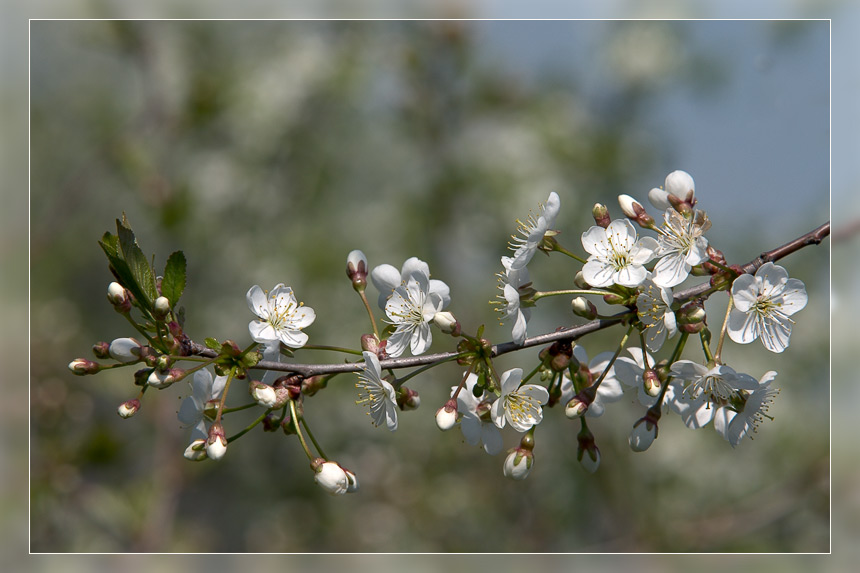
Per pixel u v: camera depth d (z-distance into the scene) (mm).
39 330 6789
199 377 2557
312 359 6488
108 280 7867
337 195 6918
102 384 6309
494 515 6836
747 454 6188
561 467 6543
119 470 6516
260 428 7148
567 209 6430
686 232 2543
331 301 6633
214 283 6828
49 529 5895
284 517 7301
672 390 2721
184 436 6422
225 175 6652
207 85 6477
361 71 6590
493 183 6441
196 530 6770
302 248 6648
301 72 6613
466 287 6730
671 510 6199
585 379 2566
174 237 6582
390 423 2514
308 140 6855
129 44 6457
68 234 7422
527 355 6254
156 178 6473
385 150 7016
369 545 7086
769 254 2615
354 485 2490
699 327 2457
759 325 2506
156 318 2271
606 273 2562
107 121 7297
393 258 6695
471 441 2629
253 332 2533
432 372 6707
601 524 6559
